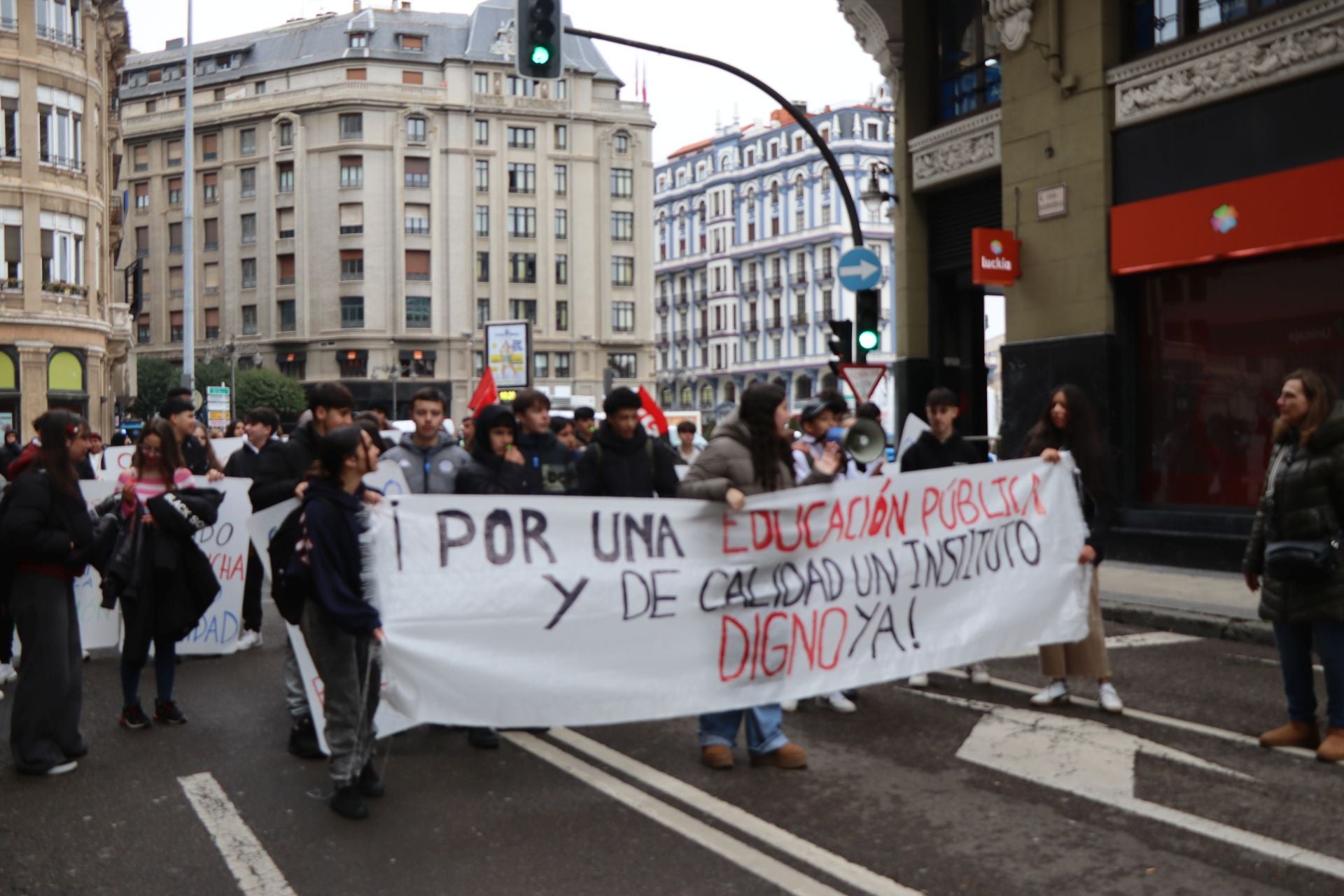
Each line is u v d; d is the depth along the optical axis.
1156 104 13.91
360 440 5.32
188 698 7.95
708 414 101.00
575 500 5.93
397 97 75.12
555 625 5.86
